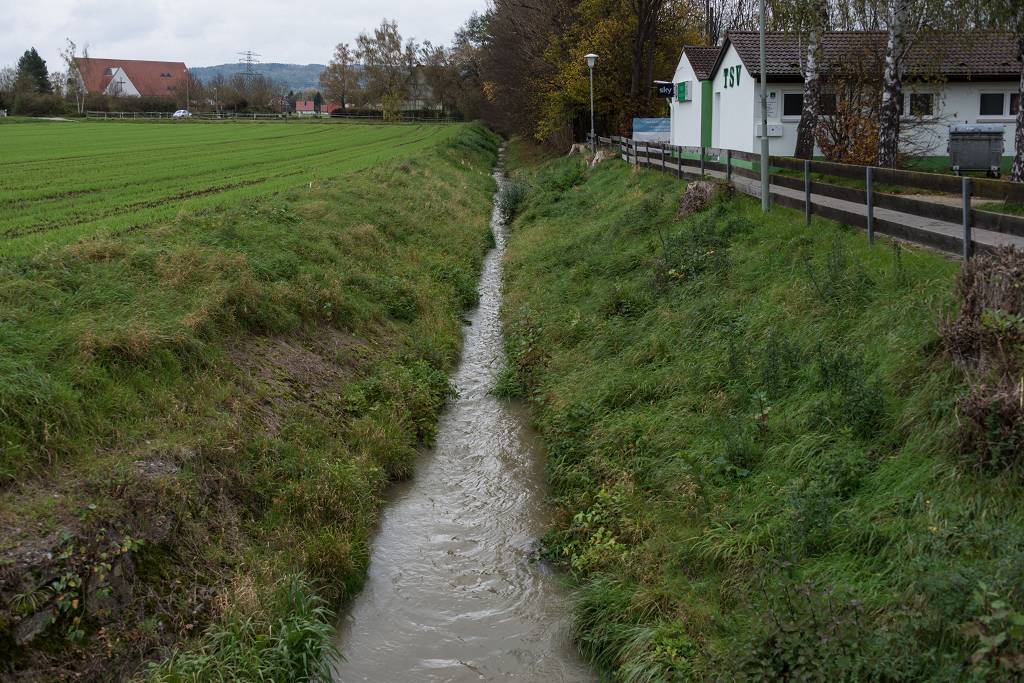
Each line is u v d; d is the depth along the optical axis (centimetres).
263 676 584
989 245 935
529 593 756
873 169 1157
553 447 1012
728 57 3036
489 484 984
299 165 3653
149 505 680
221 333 1066
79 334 866
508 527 880
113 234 1334
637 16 4475
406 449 1030
